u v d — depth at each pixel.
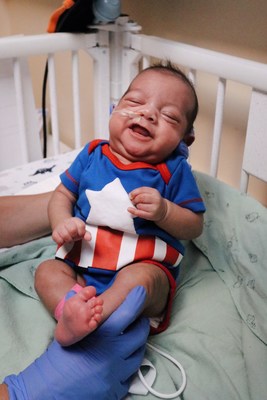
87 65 1.61
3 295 0.87
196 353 0.80
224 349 0.82
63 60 1.74
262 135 0.96
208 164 1.30
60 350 0.69
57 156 1.36
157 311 0.84
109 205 0.80
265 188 1.17
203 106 1.24
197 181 1.06
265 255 0.92
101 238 0.81
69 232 0.77
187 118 0.86
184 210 0.83
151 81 0.84
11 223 1.03
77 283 0.80
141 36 1.19
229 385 0.76
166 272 0.82
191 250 1.05
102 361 0.68
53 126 1.35
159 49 1.13
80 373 0.67
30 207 1.04
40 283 0.80
